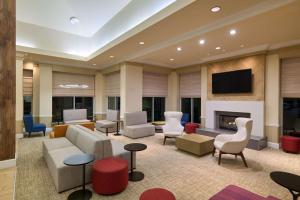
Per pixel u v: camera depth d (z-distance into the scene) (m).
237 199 1.79
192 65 7.39
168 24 3.49
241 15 3.27
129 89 6.85
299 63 4.71
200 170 3.42
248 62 5.45
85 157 2.62
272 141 5.04
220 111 6.29
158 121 7.93
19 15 5.34
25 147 4.86
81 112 7.56
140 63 7.14
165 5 3.54
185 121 7.53
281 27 3.62
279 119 4.97
